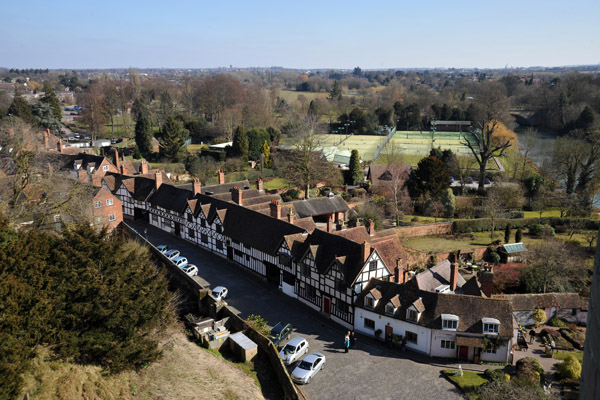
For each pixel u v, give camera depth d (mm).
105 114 140875
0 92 146125
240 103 142875
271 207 55438
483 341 36875
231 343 33375
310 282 45719
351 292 41625
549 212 75750
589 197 75812
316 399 31766
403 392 32750
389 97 199125
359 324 41688
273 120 141375
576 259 54375
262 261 51312
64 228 31062
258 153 106250
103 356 24875
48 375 22312
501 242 63250
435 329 37656
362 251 42094
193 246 61125
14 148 55375
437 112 164750
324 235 46812
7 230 26516
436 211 71875
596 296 8797
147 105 155625
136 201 71125
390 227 66875
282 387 29734
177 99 182375
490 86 165125
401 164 85438
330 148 115500
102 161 79188
